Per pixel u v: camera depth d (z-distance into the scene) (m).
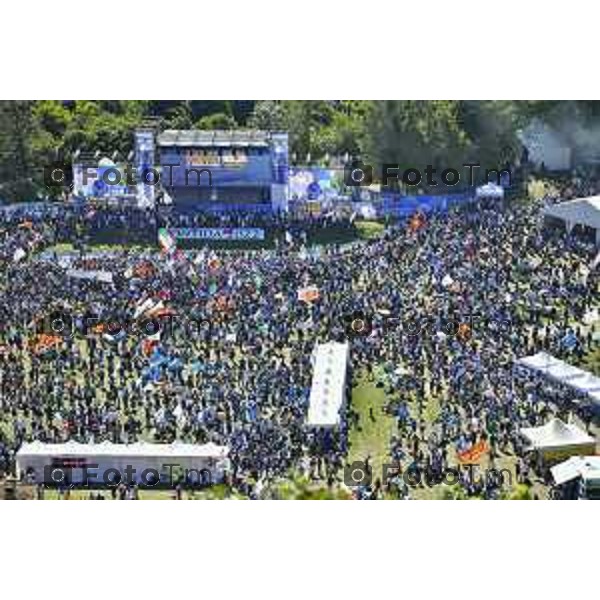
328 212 138.88
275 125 165.00
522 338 97.62
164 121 170.12
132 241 134.25
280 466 80.62
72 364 96.38
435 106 149.88
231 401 88.19
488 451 81.44
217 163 142.75
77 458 80.88
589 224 122.75
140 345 99.19
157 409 88.00
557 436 80.12
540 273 112.50
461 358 93.00
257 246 133.38
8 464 82.88
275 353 96.56
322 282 112.38
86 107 170.00
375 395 90.94
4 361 97.56
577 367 93.94
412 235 124.00
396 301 105.69
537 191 146.00
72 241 134.00
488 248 118.94
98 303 109.81
